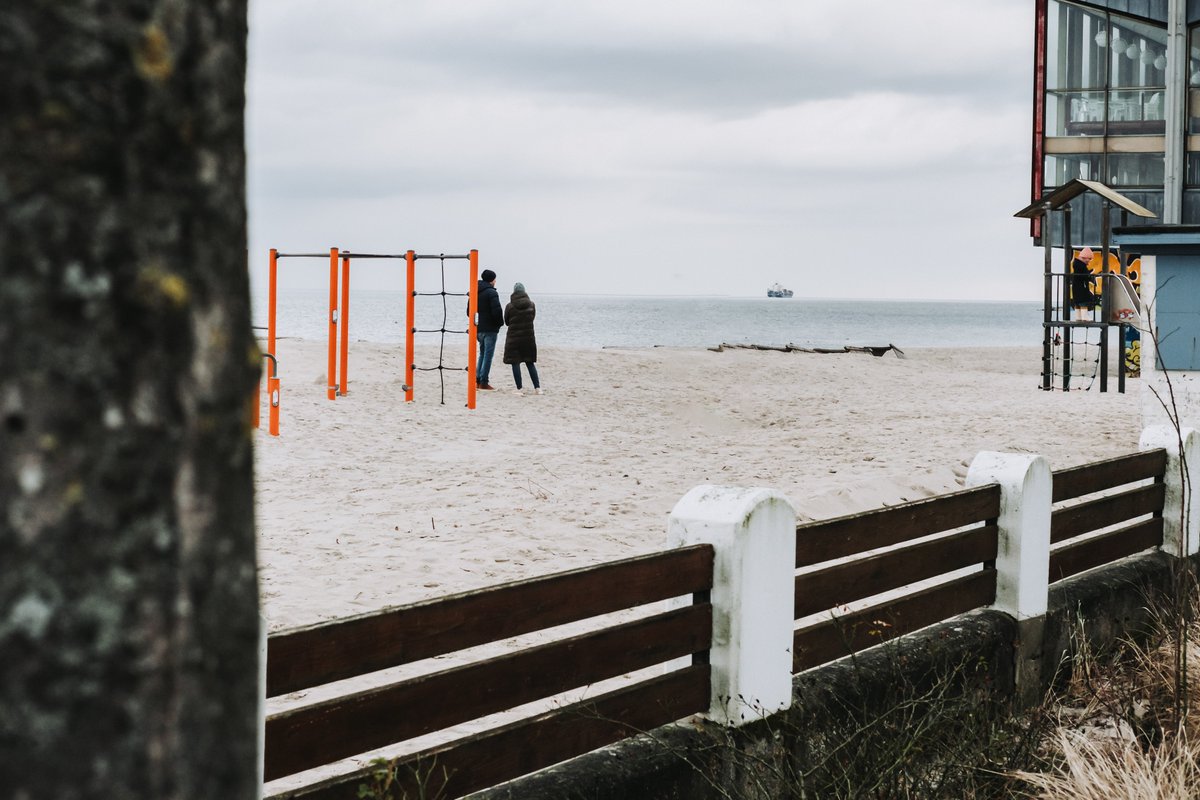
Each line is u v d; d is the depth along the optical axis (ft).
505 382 73.05
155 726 3.06
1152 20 88.07
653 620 11.64
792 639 12.71
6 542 2.87
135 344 3.00
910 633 15.70
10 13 2.84
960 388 80.18
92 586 2.96
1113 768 14.12
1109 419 56.39
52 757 2.94
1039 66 91.35
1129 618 20.34
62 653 2.93
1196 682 17.15
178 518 3.09
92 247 2.93
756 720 12.23
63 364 2.91
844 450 46.57
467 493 36.50
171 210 3.07
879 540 14.93
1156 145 88.89
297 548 27.84
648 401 67.46
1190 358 30.48
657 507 34.12
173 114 3.07
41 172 2.87
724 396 71.56
